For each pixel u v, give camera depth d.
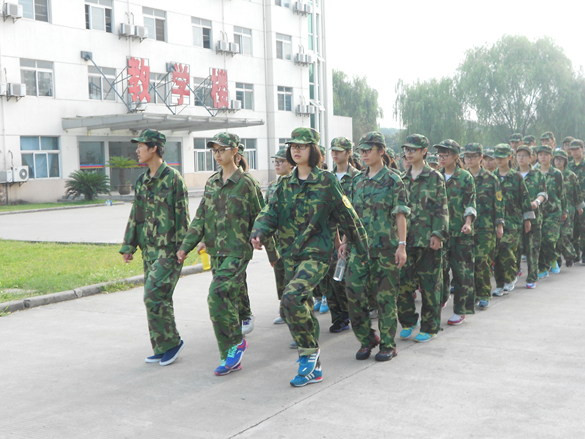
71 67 27.97
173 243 5.05
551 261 8.92
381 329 4.98
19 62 26.08
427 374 4.57
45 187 27.48
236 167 4.90
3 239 14.45
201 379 4.64
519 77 44.97
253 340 5.78
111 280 8.70
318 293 6.80
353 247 4.73
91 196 27.92
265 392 4.30
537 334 5.67
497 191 6.92
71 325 6.46
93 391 4.43
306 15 40.44
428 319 5.55
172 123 29.62
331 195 4.39
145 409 4.04
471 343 5.44
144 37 30.36
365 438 3.44
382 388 4.29
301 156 4.34
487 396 4.06
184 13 32.94
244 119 31.22
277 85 38.56
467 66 46.88
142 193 5.11
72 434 3.66
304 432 3.55
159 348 5.00
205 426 3.71
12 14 25.17
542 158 8.87
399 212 4.82
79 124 27.52
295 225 4.44
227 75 34.72
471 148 6.95
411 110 47.66
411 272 5.55
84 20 28.38
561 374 4.49
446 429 3.53
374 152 5.02
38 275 9.19
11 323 6.59
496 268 7.67
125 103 29.92
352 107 65.31
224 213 4.79
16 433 3.69
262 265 10.48
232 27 35.81
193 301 7.57
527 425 3.56
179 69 31.38
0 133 25.61
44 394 4.38
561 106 45.06
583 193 10.24
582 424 3.56
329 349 5.41
